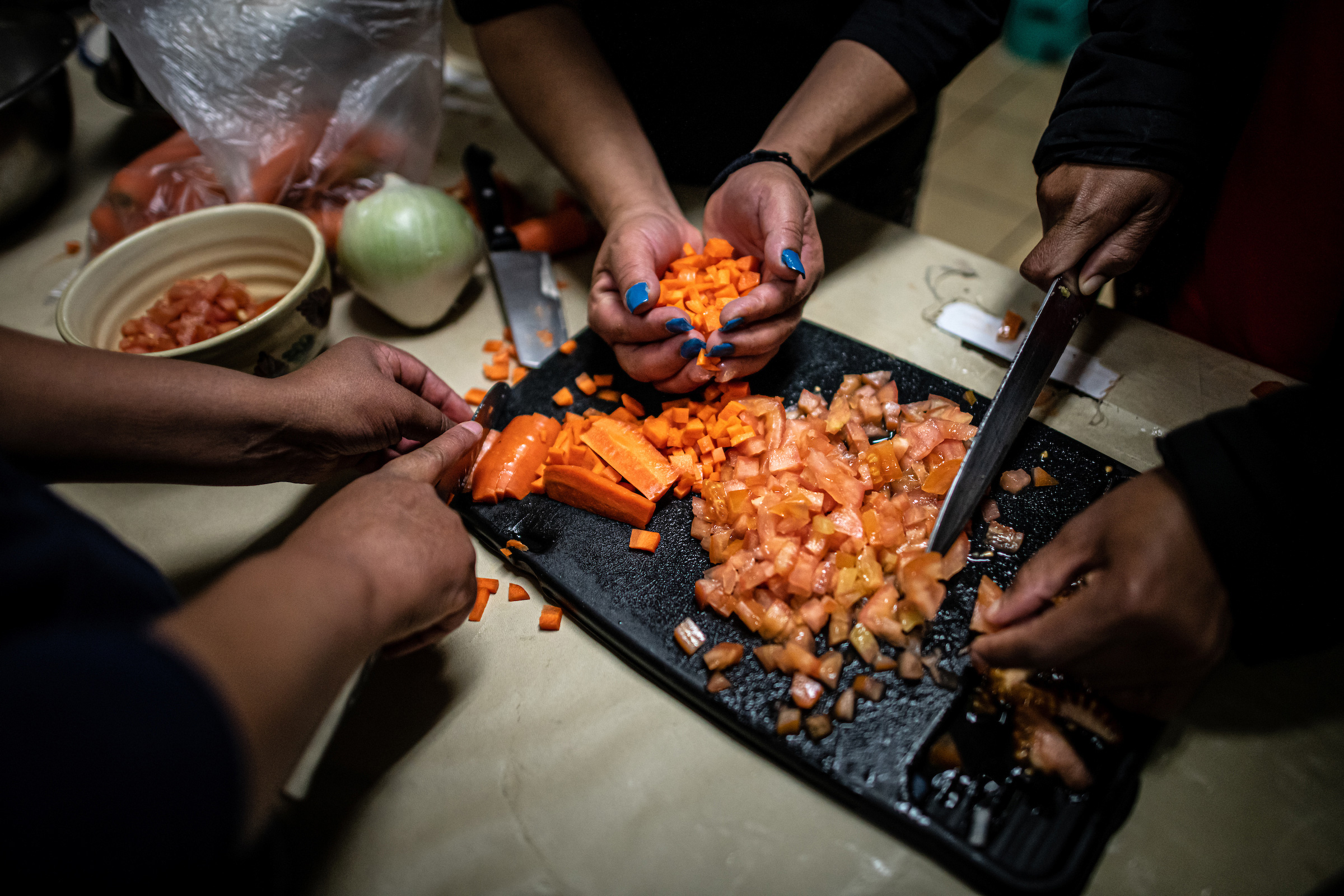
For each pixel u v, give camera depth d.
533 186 1.44
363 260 1.08
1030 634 0.67
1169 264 1.16
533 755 0.76
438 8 1.24
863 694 0.75
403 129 1.29
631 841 0.70
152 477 0.74
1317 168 0.91
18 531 0.41
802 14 1.19
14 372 0.64
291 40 1.15
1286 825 0.68
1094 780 0.68
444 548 0.67
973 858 0.65
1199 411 0.97
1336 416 0.60
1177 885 0.66
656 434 0.93
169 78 1.13
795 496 0.85
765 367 1.05
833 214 1.31
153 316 1.06
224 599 0.52
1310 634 0.64
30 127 1.29
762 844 0.69
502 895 0.68
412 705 0.80
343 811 0.73
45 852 0.36
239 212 1.09
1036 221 2.62
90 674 0.38
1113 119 0.89
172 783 0.38
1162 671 0.66
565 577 0.85
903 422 0.96
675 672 0.77
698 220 1.29
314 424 0.78
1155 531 0.63
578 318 1.20
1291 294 1.00
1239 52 0.89
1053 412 0.98
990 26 1.10
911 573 0.79
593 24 1.23
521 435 0.96
